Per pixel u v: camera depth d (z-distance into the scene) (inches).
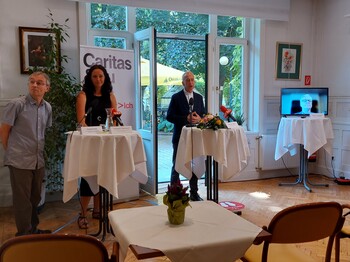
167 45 209.0
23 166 114.3
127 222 66.2
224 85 215.6
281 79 222.2
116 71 172.7
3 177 163.2
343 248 116.9
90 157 106.3
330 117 221.5
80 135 107.4
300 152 203.5
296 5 222.5
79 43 172.2
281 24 219.1
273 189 193.9
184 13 204.2
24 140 114.3
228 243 57.6
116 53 172.1
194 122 148.2
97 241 53.6
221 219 67.7
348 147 210.5
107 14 186.4
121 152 107.3
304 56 227.8
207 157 142.3
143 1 176.4
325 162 225.5
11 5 160.1
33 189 120.5
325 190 191.3
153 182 176.9
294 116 201.3
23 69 162.2
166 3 181.6
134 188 170.1
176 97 164.7
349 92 208.8
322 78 226.4
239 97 221.1
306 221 65.3
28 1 162.6
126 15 190.1
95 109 132.1
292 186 200.2
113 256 57.6
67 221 142.3
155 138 174.2
